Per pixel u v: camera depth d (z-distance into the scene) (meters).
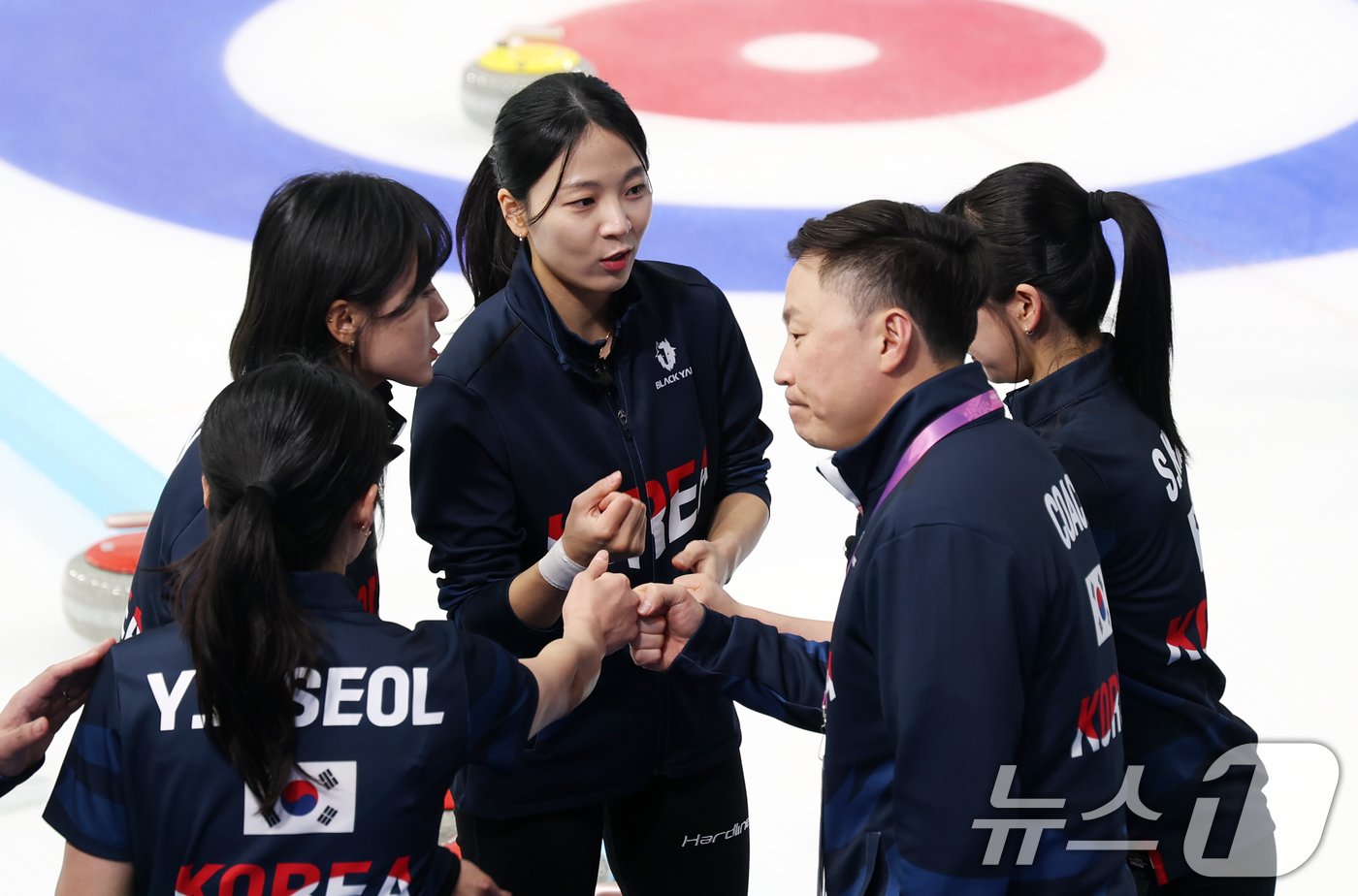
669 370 6.50
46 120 22.25
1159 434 5.64
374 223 5.21
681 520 6.64
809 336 4.86
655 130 21.91
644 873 6.81
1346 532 12.53
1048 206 5.59
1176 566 5.68
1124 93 23.55
